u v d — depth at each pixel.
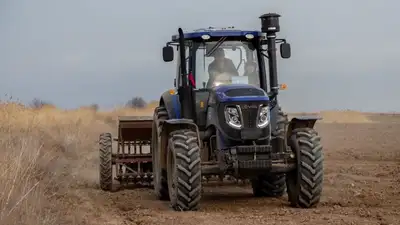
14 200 31.98
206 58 39.47
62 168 54.38
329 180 46.16
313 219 31.52
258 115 35.91
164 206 37.75
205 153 37.56
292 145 36.19
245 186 46.88
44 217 31.94
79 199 39.06
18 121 55.69
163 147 38.41
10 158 36.81
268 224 30.50
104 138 47.81
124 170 49.06
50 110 89.75
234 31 39.25
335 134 91.38
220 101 36.09
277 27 38.56
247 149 35.03
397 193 39.59
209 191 44.50
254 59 39.84
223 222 31.27
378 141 79.44
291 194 36.25
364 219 31.34
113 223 32.03
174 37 41.47
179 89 38.94
